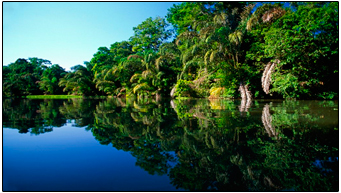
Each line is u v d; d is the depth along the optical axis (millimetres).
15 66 39156
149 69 17469
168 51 16625
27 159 1342
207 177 1070
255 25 9617
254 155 1381
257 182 1014
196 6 16062
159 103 7840
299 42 6902
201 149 1536
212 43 10680
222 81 10750
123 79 22062
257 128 2246
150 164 1254
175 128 2352
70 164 1255
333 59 7258
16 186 968
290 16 7625
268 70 7949
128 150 1534
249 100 8195
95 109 5277
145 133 2109
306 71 7496
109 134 2086
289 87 7566
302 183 985
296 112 3627
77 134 2088
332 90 7941
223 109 4559
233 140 1762
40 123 2844
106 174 1110
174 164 1246
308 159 1286
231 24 11125
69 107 6133
